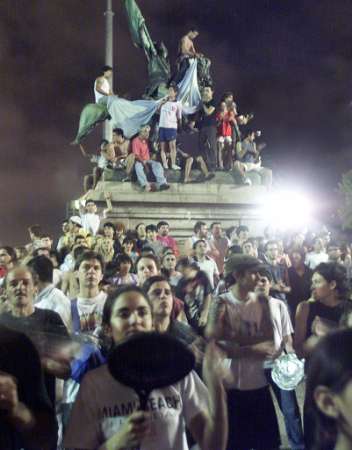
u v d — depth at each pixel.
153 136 18.86
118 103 18.03
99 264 5.52
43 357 3.87
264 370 5.38
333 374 1.96
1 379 2.97
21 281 4.48
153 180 17.94
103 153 18.08
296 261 10.76
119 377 2.75
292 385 4.89
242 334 4.73
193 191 18.12
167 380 2.76
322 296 5.21
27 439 3.07
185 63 19.09
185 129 19.14
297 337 5.19
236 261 4.94
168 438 3.11
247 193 18.66
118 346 2.76
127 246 11.16
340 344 1.99
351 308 4.71
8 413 3.01
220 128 18.89
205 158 18.89
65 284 7.08
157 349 2.77
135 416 2.75
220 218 18.31
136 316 3.46
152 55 19.88
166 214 17.80
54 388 4.04
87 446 3.09
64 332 4.29
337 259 12.84
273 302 5.23
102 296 5.51
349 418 1.92
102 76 18.45
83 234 12.38
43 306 5.40
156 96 19.41
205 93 18.88
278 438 4.77
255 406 4.68
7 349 3.13
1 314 4.41
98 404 3.12
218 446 3.18
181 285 6.52
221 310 4.76
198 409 3.25
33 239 11.86
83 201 17.28
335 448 2.01
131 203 17.56
